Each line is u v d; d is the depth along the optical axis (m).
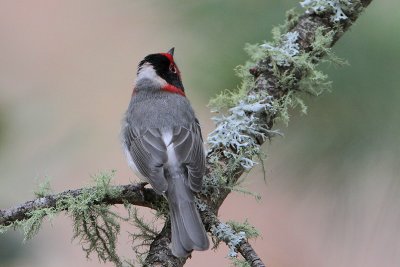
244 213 13.40
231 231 6.60
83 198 7.19
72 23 12.48
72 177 11.71
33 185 8.97
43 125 9.27
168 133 8.04
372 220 8.10
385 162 7.96
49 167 9.07
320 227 8.19
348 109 8.05
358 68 7.99
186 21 8.30
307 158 8.13
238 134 7.79
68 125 9.48
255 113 7.98
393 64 7.92
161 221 9.34
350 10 8.27
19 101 9.39
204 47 8.32
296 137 8.21
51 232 10.99
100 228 7.24
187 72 8.36
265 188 9.37
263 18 8.41
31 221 6.93
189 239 6.61
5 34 13.12
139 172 7.83
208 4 8.27
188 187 7.25
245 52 8.40
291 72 8.18
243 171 7.70
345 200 8.09
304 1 8.49
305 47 8.33
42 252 8.15
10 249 7.59
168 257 6.71
